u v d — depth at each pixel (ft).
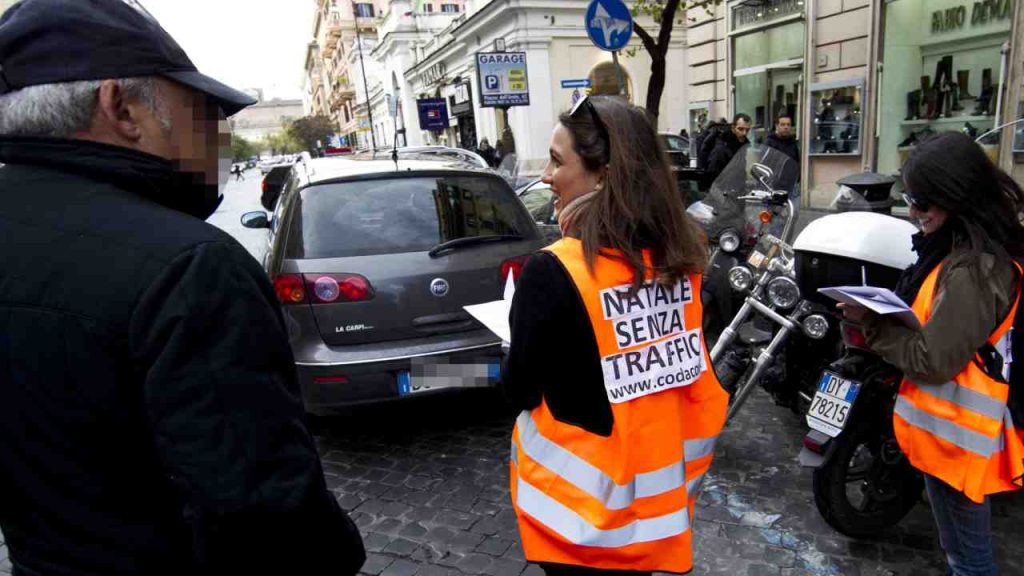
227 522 2.92
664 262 4.66
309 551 3.36
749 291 10.24
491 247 11.62
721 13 40.22
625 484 4.63
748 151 13.79
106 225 3.03
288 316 10.86
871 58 30.19
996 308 5.59
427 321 11.03
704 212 13.87
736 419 11.91
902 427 6.40
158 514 3.26
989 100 26.96
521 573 8.28
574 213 4.74
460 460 11.27
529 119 64.13
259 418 3.03
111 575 3.16
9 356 3.01
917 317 5.77
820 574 7.86
